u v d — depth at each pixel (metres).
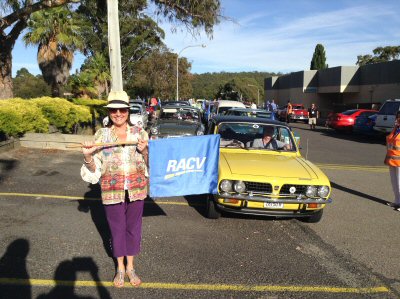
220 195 5.34
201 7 14.75
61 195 6.75
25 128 10.72
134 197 3.72
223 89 90.88
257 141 6.87
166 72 50.69
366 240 5.41
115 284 3.83
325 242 5.26
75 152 10.80
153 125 12.75
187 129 12.12
